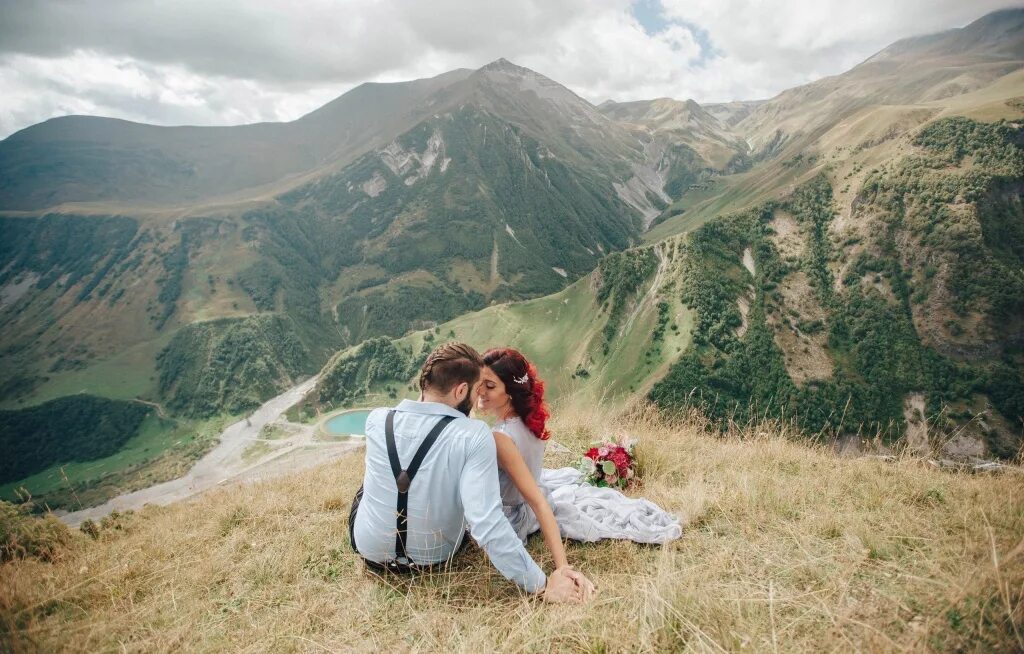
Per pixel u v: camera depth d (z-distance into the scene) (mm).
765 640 2857
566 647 3092
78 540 6781
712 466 6637
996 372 160000
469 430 3742
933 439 6496
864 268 199750
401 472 3748
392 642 3367
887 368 171750
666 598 3258
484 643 3111
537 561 4309
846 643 2779
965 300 176250
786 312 196000
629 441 6535
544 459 7496
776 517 4668
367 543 3984
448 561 4094
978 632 2711
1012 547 3559
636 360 184625
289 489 7602
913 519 4348
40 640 3686
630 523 4621
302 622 3693
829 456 6902
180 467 184125
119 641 3703
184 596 4277
